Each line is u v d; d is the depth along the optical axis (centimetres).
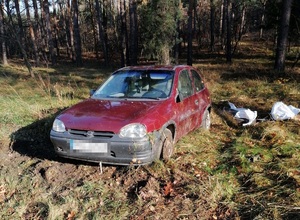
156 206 326
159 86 464
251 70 1573
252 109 780
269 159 434
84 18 4459
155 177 385
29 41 3400
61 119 401
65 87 1226
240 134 566
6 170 423
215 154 462
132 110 400
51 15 4428
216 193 344
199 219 304
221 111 738
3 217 317
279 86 1073
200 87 584
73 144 379
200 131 559
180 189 358
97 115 392
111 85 493
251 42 3697
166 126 408
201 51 3512
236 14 3484
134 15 2186
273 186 359
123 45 2656
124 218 307
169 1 2058
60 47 5191
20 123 652
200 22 4088
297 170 389
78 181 383
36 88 1169
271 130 541
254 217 302
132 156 368
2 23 2373
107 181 381
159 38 2134
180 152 463
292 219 294
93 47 4491
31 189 367
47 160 446
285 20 1394
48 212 317
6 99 895
